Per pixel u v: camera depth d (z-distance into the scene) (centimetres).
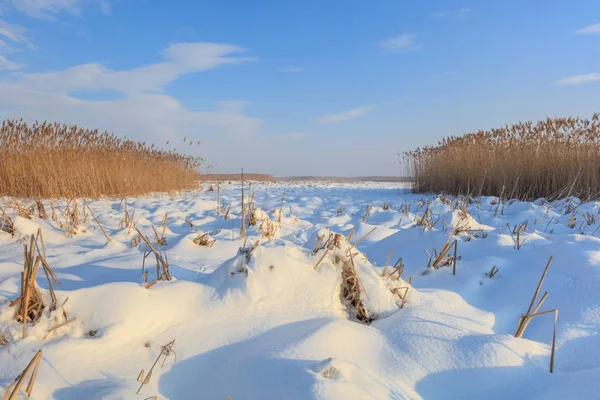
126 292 176
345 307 210
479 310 219
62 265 299
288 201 843
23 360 143
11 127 788
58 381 137
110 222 471
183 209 661
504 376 160
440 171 1049
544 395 151
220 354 166
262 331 179
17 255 324
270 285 199
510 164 871
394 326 191
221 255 335
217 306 188
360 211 628
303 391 135
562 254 263
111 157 930
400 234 367
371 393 141
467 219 388
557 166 793
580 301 211
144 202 755
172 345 165
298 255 214
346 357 165
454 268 266
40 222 416
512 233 364
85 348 151
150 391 139
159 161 1131
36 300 168
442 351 171
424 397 154
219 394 149
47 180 755
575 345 180
